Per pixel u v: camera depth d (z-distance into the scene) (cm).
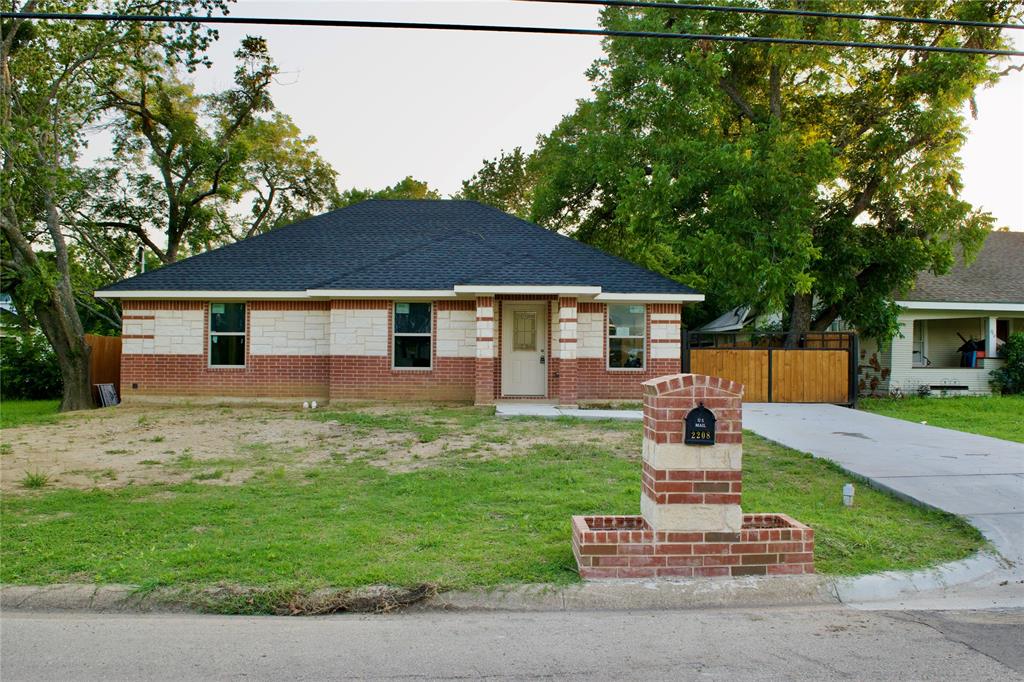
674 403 546
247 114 3044
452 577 536
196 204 2891
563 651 435
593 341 1733
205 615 498
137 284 1742
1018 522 688
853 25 1895
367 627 476
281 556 578
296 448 1102
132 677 398
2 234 1959
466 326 1714
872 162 1991
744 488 842
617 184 2256
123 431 1281
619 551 541
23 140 1845
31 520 685
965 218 1930
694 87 1966
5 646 439
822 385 1812
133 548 601
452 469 934
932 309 2188
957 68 1809
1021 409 1780
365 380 1708
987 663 418
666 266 2962
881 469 921
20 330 2536
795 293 1967
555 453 1043
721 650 438
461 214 2102
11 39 1945
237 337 1769
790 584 538
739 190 1758
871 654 431
